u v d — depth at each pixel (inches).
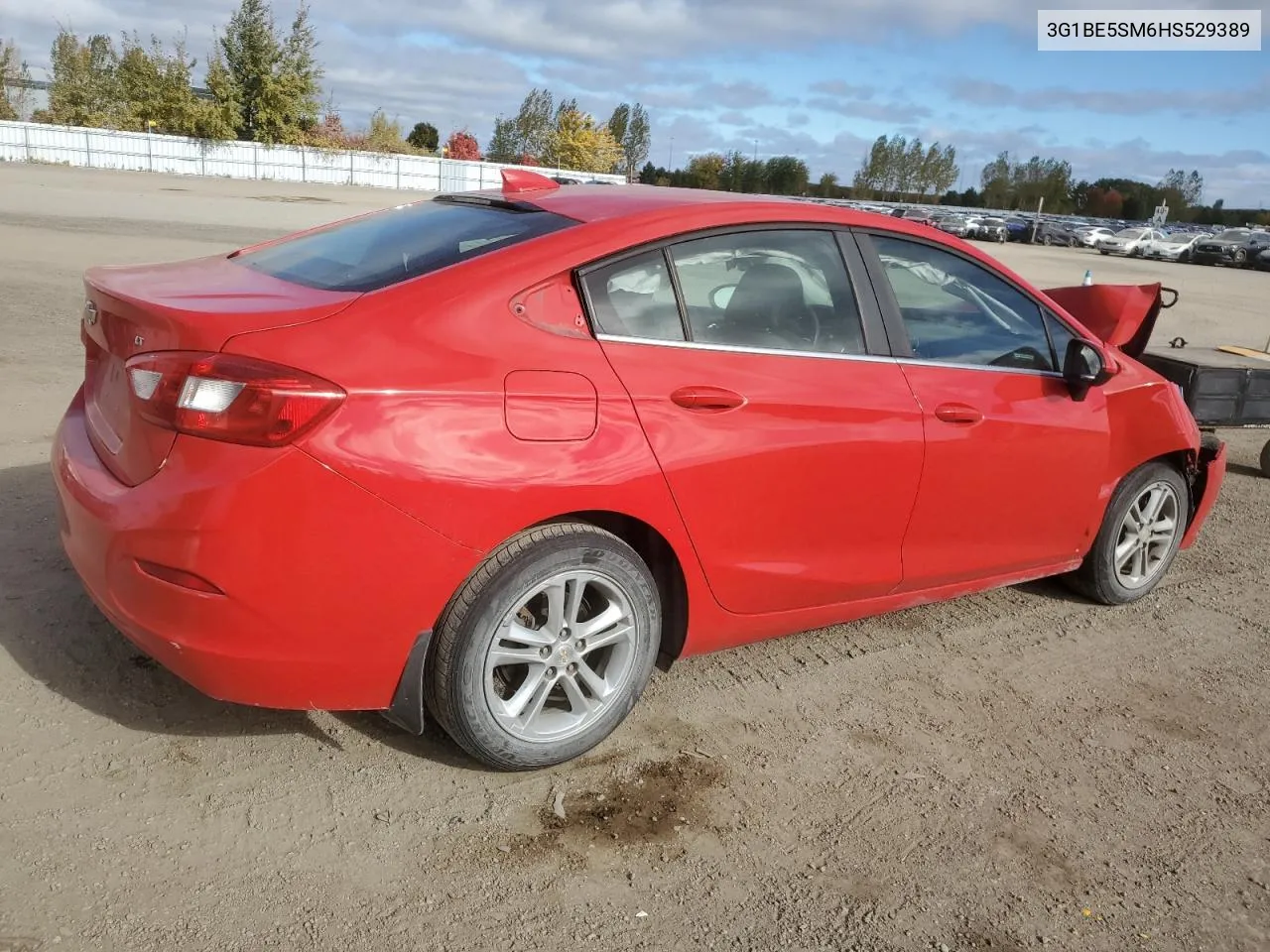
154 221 724.0
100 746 109.8
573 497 104.0
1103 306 217.9
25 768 104.8
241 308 97.6
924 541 139.5
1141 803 119.6
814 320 126.6
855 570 133.0
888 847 107.0
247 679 96.7
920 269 139.3
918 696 140.1
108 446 105.5
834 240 131.0
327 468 92.4
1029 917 98.5
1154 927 98.8
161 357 95.1
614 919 92.8
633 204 121.8
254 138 1905.8
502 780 111.5
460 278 104.0
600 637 112.7
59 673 122.0
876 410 127.7
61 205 793.6
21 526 162.7
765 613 128.2
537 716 111.7
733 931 92.9
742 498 117.6
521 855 100.0
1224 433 332.2
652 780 114.4
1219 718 141.7
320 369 92.9
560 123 2960.1
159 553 93.1
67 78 2161.7
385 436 94.2
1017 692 143.9
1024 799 118.0
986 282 146.9
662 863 101.2
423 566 97.7
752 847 105.0
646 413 109.4
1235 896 104.4
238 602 92.8
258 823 100.5
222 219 799.7
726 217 121.6
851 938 93.4
